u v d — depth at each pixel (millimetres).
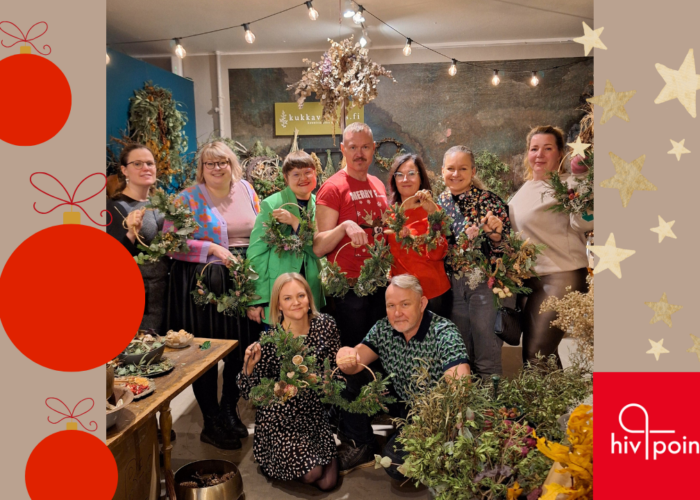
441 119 6023
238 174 3078
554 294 2643
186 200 2914
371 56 6000
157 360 2322
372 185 2875
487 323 2686
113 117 4680
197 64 6137
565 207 2498
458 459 1815
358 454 2664
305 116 6098
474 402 1979
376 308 2855
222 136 6145
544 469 1711
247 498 2430
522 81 5879
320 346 2600
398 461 2439
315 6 4539
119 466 2037
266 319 2912
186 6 4500
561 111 5883
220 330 2916
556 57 5805
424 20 5023
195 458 2803
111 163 4441
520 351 4031
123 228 2791
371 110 6074
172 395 2051
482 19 4988
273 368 2512
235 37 5461
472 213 2713
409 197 2740
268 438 2518
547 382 2168
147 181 2840
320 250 2801
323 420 2613
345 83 3334
